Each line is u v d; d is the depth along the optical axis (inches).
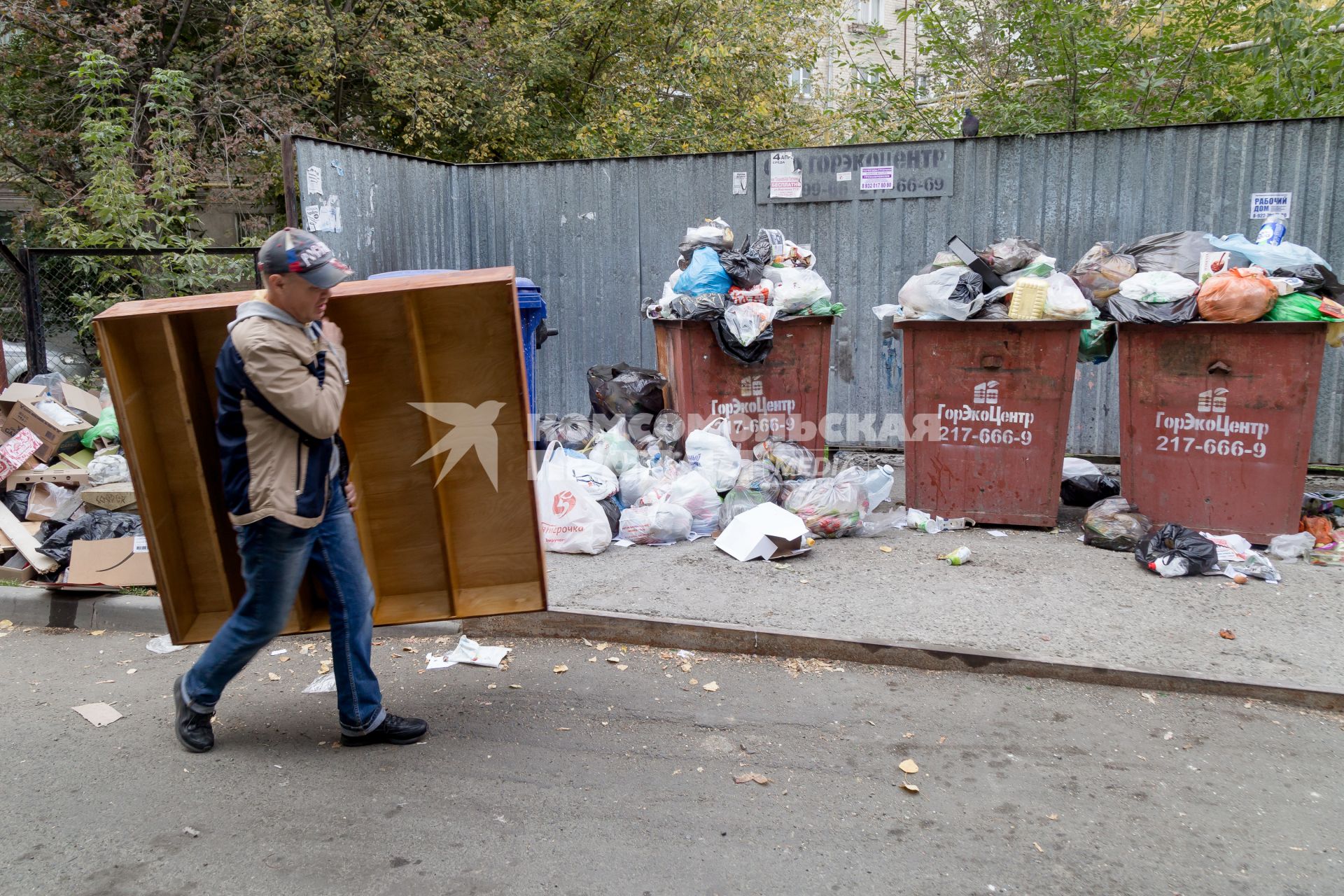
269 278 118.6
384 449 146.2
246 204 537.6
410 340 140.1
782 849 115.0
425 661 174.6
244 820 122.2
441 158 564.7
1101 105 374.6
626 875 110.3
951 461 231.0
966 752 137.7
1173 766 132.6
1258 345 203.0
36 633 194.4
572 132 579.5
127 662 178.1
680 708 152.7
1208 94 391.5
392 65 503.8
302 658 176.9
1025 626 171.8
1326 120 269.3
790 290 246.1
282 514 123.0
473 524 149.9
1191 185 283.1
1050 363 220.2
